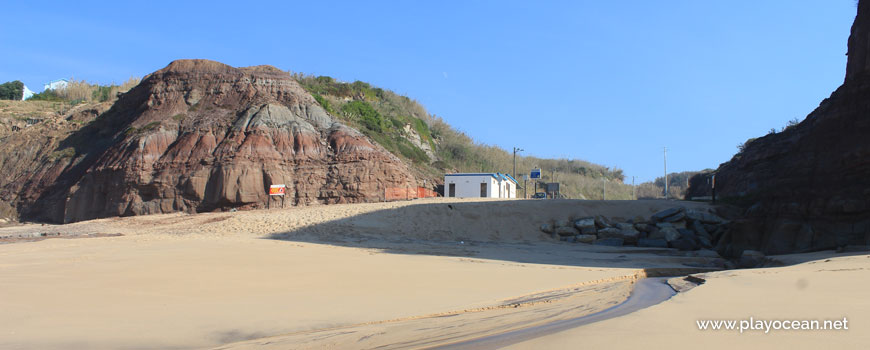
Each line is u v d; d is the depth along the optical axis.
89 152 58.56
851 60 31.64
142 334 8.32
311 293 12.55
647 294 12.84
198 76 59.47
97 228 38.00
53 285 12.61
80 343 7.69
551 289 13.76
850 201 24.39
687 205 39.31
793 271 14.79
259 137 51.41
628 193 107.19
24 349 7.27
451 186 55.41
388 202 43.31
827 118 29.44
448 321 9.31
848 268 14.25
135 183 49.06
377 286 13.84
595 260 24.38
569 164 116.06
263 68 63.44
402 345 7.33
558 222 36.84
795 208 26.84
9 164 64.19
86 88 103.31
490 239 35.12
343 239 31.69
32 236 31.94
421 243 31.55
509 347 6.44
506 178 60.16
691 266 23.31
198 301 11.22
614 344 6.17
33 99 98.94
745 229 29.08
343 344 7.57
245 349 7.40
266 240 29.61
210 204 48.00
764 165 44.72
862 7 30.84
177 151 50.91
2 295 11.18
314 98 68.00
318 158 52.88
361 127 68.56
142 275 14.57
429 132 89.94
